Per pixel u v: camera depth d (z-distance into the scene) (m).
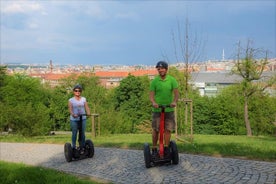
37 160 11.56
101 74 182.12
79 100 11.06
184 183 7.28
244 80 35.44
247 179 7.23
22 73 69.62
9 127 23.39
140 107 67.88
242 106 44.25
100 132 24.91
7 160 11.84
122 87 69.50
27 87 65.19
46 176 8.39
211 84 104.44
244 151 10.16
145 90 67.62
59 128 75.81
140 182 7.62
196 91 58.09
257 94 37.84
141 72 153.12
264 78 34.97
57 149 14.00
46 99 73.62
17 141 18.73
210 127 56.16
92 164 10.05
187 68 17.69
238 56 33.69
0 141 19.27
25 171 8.99
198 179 7.49
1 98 64.00
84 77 98.12
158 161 8.80
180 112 17.50
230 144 12.35
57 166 10.22
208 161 9.10
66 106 74.75
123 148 12.67
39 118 22.75
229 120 53.94
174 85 8.90
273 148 10.84
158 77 8.95
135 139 17.45
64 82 96.31
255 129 45.56
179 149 11.00
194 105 55.41
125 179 7.98
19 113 22.34
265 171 7.75
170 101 8.95
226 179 7.34
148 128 46.16
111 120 27.28
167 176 7.92
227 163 8.75
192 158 9.59
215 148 10.92
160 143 8.80
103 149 12.64
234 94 43.00
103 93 78.06
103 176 8.46
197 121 56.44
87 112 10.94
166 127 8.88
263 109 43.44
